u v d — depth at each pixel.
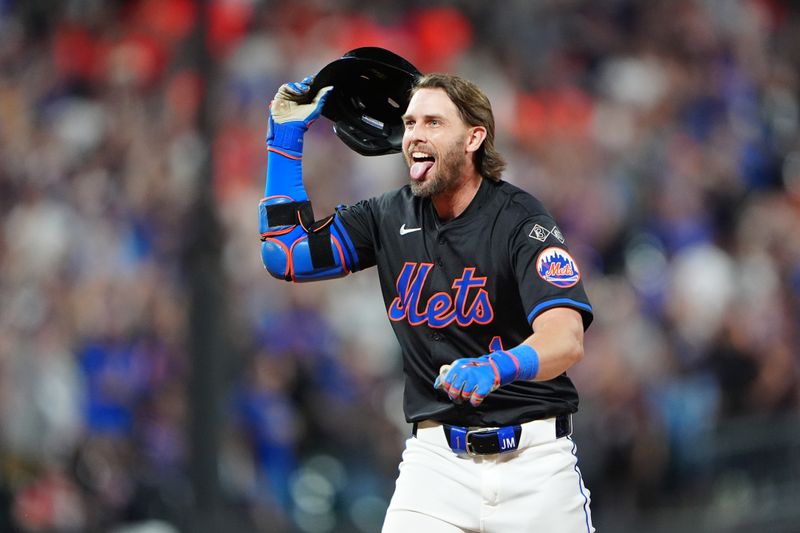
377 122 15.26
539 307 12.98
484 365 11.92
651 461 33.84
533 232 13.36
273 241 14.56
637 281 41.12
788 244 44.53
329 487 31.69
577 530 13.75
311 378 33.03
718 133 49.44
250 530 29.58
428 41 46.44
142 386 32.28
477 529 13.77
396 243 14.12
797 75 55.72
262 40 42.75
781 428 36.81
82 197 37.88
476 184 13.85
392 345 36.25
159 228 36.66
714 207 46.06
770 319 39.97
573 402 13.95
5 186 39.25
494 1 48.50
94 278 34.06
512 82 46.91
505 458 13.67
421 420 14.02
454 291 13.66
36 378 31.03
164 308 33.38
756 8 55.62
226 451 30.19
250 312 33.16
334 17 45.25
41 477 29.48
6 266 35.94
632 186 44.56
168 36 42.91
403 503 13.95
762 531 34.41
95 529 29.22
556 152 43.97
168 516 29.41
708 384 37.06
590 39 49.84
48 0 45.19
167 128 39.41
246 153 39.59
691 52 51.22
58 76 43.47
